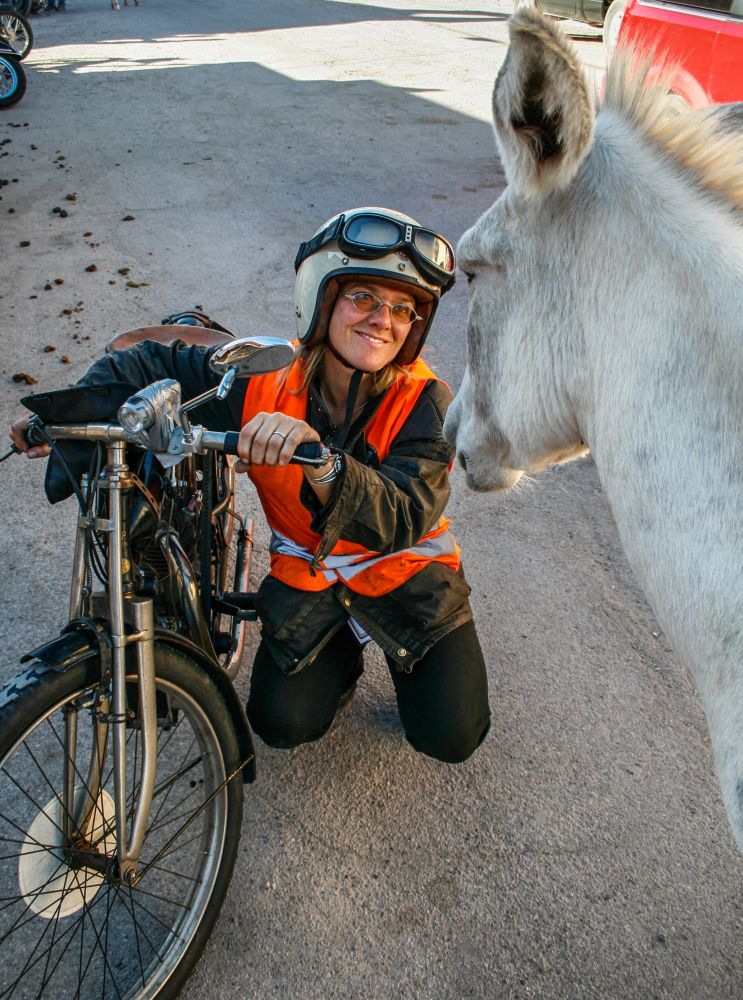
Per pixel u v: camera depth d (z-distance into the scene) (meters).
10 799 2.42
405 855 2.34
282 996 2.01
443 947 2.12
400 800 2.49
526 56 1.24
